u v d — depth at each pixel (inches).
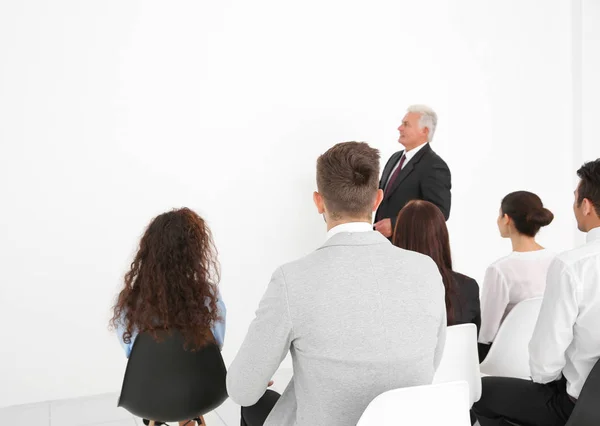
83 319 119.3
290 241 136.9
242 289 132.7
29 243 114.2
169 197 124.6
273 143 133.3
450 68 151.5
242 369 49.7
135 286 76.2
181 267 74.7
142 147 121.8
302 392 49.3
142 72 121.0
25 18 111.4
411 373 47.9
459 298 79.6
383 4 142.3
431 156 137.6
